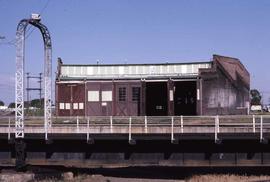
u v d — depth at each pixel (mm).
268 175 38312
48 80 40406
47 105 39844
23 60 38969
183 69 66625
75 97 61594
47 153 38344
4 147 39469
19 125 37906
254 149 35656
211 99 60406
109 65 68250
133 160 37125
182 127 35531
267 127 34875
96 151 37719
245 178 36344
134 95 60875
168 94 60781
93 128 36688
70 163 38000
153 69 67438
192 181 36750
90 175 39875
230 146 35938
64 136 37312
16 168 38250
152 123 38781
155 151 36844
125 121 42062
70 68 67625
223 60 63031
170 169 43688
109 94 61219
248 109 68000
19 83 38656
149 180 38312
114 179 38812
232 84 64562
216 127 34938
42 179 36312
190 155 36375
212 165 36094
